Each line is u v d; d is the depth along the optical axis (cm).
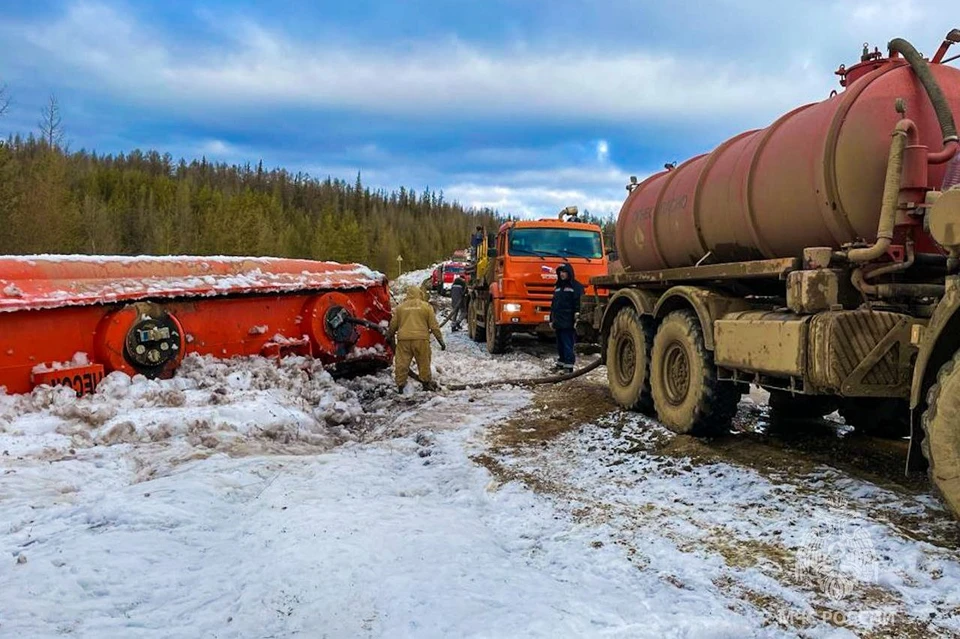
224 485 462
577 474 534
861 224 486
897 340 457
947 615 292
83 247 4500
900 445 601
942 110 458
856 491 457
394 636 262
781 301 608
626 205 838
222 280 819
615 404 797
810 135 516
